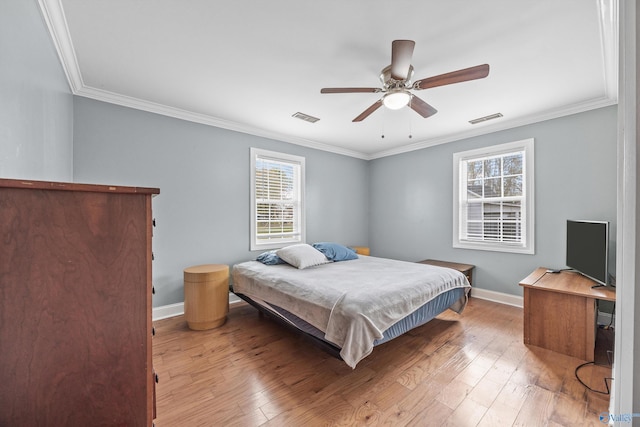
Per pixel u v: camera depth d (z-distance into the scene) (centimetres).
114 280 78
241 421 145
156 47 188
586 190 279
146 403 82
